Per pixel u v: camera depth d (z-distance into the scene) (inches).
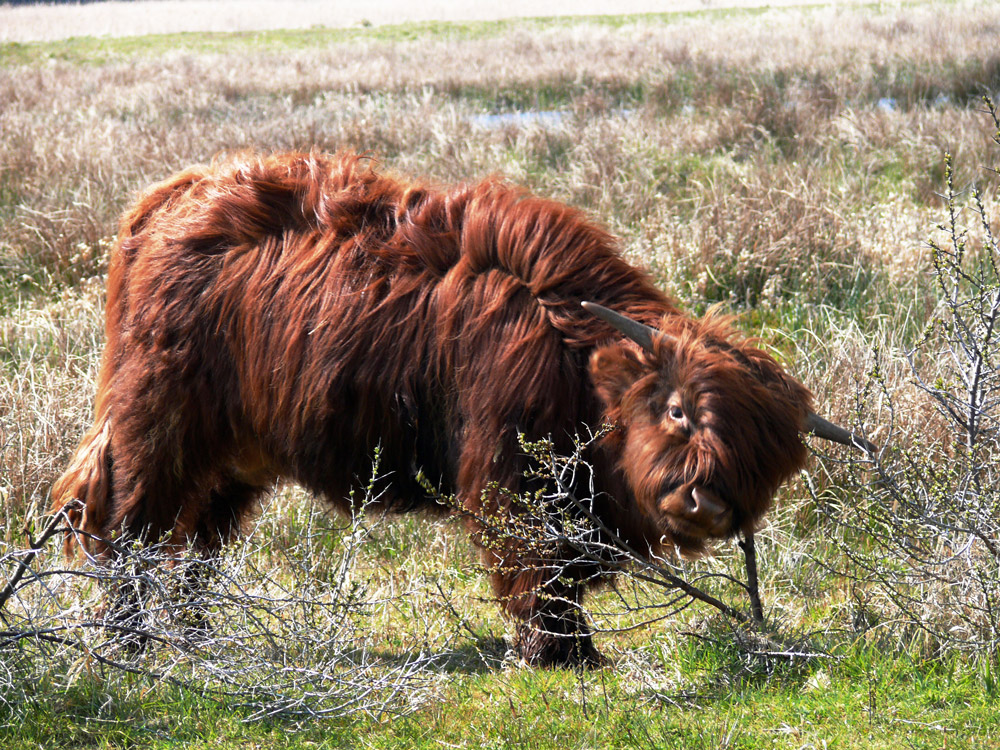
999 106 1839.3
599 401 555.2
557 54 2942.9
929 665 545.0
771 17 3698.3
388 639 661.3
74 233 1330.0
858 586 693.3
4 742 485.4
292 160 657.0
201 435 627.2
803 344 1038.4
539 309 563.2
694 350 514.9
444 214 605.3
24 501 831.7
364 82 2588.6
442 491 607.2
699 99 2167.8
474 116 2210.9
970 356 573.3
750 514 526.0
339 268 595.8
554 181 1606.8
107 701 524.1
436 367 578.9
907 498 609.3
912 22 2989.7
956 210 1381.6
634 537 584.7
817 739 475.2
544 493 562.6
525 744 493.0
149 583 581.0
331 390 585.9
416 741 506.6
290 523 814.5
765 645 574.6
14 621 569.9
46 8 6097.4
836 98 2076.8
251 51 3663.9
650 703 535.5
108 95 2429.9
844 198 1457.9
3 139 1823.3
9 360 1071.0
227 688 547.2
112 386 638.5
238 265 613.6
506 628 657.6
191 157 1673.2
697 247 1237.1
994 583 550.3
